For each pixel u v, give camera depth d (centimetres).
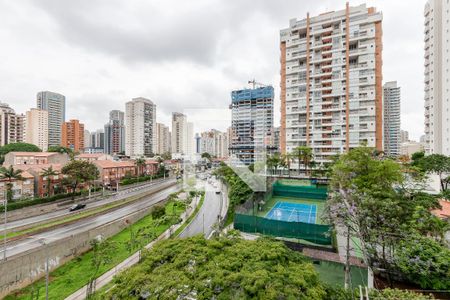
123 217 3178
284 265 784
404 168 2431
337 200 1475
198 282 673
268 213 3059
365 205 1346
